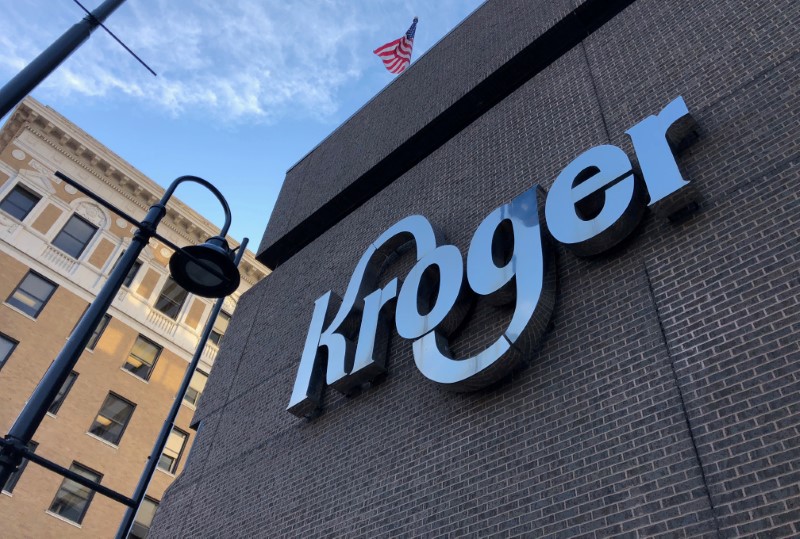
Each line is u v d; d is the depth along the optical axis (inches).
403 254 443.5
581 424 259.6
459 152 470.6
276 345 507.8
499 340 298.0
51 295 1208.2
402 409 350.3
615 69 384.2
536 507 250.8
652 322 265.1
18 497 992.2
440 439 314.2
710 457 216.2
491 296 320.5
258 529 374.9
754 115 290.0
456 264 350.6
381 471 331.6
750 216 262.2
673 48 357.4
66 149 1373.0
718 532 200.4
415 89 600.4
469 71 531.2
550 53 481.4
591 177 310.2
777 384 216.2
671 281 270.1
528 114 426.9
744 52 317.7
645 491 224.2
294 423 420.2
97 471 1109.1
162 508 466.3
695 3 366.6
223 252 263.9
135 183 1430.9
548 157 382.3
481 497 273.7
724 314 245.1
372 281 434.9
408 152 549.6
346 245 518.9
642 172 292.2
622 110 356.5
